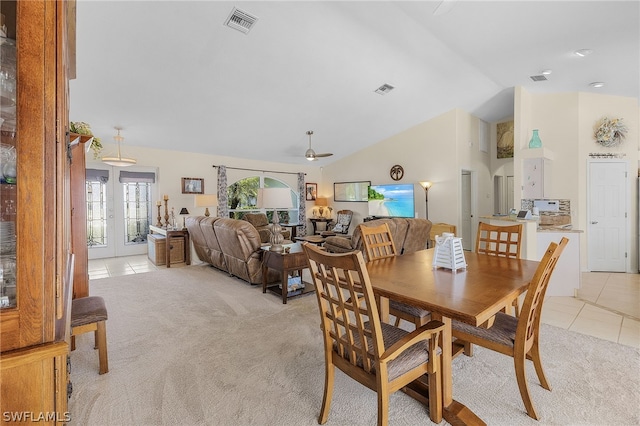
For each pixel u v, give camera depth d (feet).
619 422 5.30
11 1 2.62
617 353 7.63
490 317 4.60
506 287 5.37
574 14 9.93
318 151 26.09
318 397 6.06
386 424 4.53
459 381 6.52
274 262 12.03
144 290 13.08
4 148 2.64
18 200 2.58
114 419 5.49
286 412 5.65
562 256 12.17
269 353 7.77
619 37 11.26
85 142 8.98
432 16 10.61
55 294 2.77
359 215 27.86
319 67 14.11
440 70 15.14
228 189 25.27
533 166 16.57
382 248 8.62
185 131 19.04
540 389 6.19
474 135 23.65
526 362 7.21
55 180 2.75
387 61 14.16
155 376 6.79
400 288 5.36
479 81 16.49
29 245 2.63
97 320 6.82
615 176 16.88
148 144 20.72
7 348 2.57
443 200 22.21
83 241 9.09
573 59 13.10
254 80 14.46
